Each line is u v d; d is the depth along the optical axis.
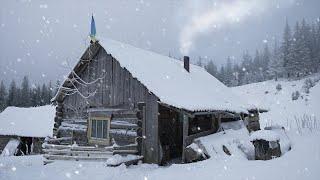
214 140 13.12
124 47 16.83
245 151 12.35
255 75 87.81
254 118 21.00
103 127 15.62
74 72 16.34
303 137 12.64
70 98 17.45
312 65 74.62
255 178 8.24
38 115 31.47
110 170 10.91
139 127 14.09
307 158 9.38
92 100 16.38
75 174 10.41
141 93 14.40
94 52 16.27
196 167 10.58
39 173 10.54
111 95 15.60
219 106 15.69
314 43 86.50
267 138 10.73
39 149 28.09
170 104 12.88
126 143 14.48
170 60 20.48
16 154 28.28
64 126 17.31
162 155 13.93
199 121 17.88
